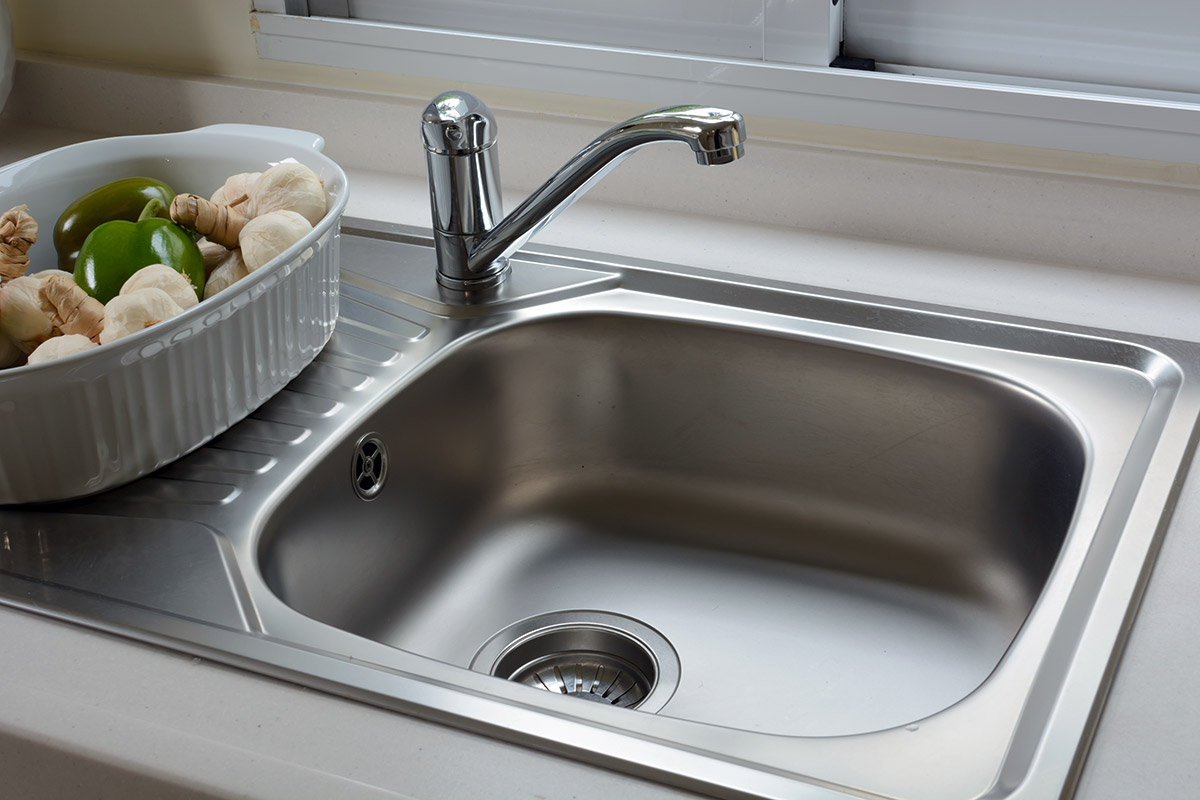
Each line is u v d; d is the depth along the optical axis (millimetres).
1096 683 482
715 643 786
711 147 679
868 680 739
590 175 783
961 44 959
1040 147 906
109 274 674
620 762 448
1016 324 807
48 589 580
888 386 815
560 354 892
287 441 723
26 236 655
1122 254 894
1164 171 877
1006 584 790
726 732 470
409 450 815
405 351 833
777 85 974
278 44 1168
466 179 843
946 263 921
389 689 493
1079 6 898
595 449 930
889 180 949
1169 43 879
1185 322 805
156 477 687
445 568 857
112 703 496
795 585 833
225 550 612
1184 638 514
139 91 1234
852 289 877
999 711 476
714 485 911
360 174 1154
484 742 466
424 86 1132
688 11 1013
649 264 929
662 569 861
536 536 900
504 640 807
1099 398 725
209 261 749
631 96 1040
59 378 585
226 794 444
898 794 433
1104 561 562
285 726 479
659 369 889
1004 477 789
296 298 723
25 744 479
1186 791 430
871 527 859
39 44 1296
